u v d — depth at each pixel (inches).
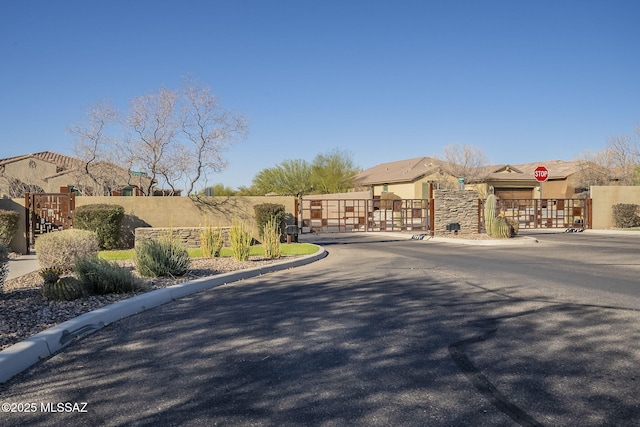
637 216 1211.2
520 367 199.3
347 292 371.6
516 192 1897.1
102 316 281.7
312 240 986.7
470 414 156.9
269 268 512.7
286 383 185.8
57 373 202.2
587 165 1966.0
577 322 269.7
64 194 758.5
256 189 2218.3
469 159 2094.0
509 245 819.4
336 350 225.5
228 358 216.7
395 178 1984.5
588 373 191.3
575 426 147.9
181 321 287.1
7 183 1670.8
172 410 163.8
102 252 669.9
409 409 161.0
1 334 241.3
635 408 159.5
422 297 346.9
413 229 1186.6
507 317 283.7
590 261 566.3
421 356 215.2
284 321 281.9
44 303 314.5
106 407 167.5
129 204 795.4
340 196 1669.5
